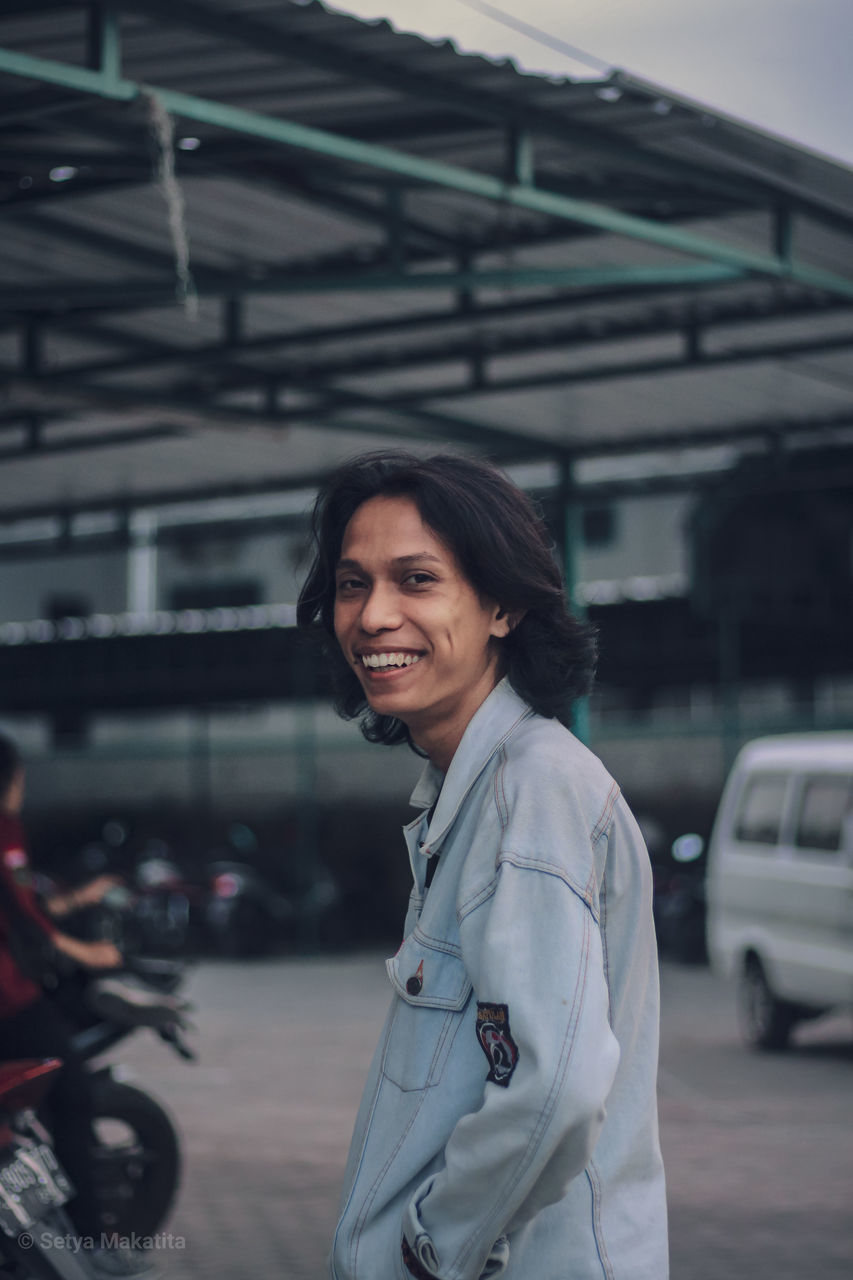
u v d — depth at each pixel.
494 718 2.10
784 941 12.38
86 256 8.58
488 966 1.88
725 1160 8.30
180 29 5.38
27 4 5.30
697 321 9.53
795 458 13.16
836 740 12.95
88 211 7.88
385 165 6.10
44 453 12.11
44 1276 4.28
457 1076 1.95
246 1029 13.56
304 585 2.33
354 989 16.69
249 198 7.63
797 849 12.46
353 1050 12.34
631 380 10.48
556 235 8.32
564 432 12.31
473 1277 1.86
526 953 1.87
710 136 6.60
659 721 23.50
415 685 2.09
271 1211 6.99
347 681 2.40
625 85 5.84
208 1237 6.49
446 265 8.79
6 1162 4.33
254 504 17.69
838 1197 7.40
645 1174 2.05
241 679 22.59
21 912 5.13
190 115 5.47
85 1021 5.80
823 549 21.58
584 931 1.89
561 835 1.94
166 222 8.05
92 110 5.75
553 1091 1.79
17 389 9.49
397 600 2.09
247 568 24.88
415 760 22.09
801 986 12.16
